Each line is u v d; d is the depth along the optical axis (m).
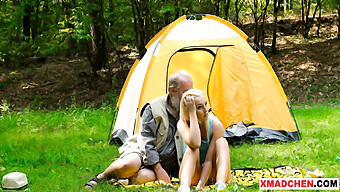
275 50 17.05
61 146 6.96
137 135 4.71
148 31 14.05
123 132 6.86
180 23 7.36
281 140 6.75
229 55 7.14
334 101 12.49
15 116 10.20
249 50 7.25
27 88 15.20
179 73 4.40
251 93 6.98
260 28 17.91
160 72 6.75
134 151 4.36
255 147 6.42
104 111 11.19
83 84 15.34
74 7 13.66
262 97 7.00
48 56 18.58
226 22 7.41
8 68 16.97
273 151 6.14
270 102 7.01
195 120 3.92
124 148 4.52
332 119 9.12
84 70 16.62
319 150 6.00
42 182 4.72
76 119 9.49
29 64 17.47
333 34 18.42
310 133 7.58
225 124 6.95
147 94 6.70
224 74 7.11
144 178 4.32
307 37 18.42
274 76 7.18
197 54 7.40
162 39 6.98
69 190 4.35
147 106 4.46
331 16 20.02
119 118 7.09
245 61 7.13
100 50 15.83
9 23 15.98
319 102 12.72
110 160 5.89
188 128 4.03
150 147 4.34
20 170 5.36
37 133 8.37
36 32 17.70
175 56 7.39
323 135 7.29
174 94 4.39
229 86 7.06
